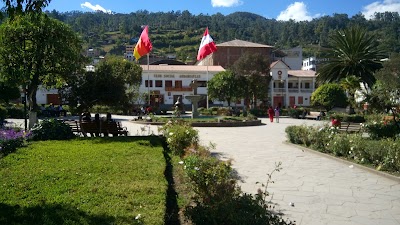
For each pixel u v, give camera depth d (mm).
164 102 54094
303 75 61406
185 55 102000
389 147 9438
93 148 10086
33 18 5797
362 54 33938
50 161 8086
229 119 25234
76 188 5883
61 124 13094
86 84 15273
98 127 14797
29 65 17266
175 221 5238
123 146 10555
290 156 11680
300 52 81188
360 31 34688
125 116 36875
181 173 7652
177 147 10461
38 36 16688
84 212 4723
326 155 11484
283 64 59469
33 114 17453
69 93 15445
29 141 11844
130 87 42688
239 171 9375
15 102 40500
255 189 7586
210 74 55312
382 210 6305
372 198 7004
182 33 136000
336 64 35125
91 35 138500
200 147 10008
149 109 38312
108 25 157375
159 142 11805
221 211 4652
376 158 9773
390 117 15469
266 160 10961
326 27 132000
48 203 5094
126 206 5008
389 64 29578
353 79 32219
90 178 6574
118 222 4367
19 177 6547
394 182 8258
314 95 39562
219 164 6340
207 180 5605
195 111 28484
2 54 16688
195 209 4938
